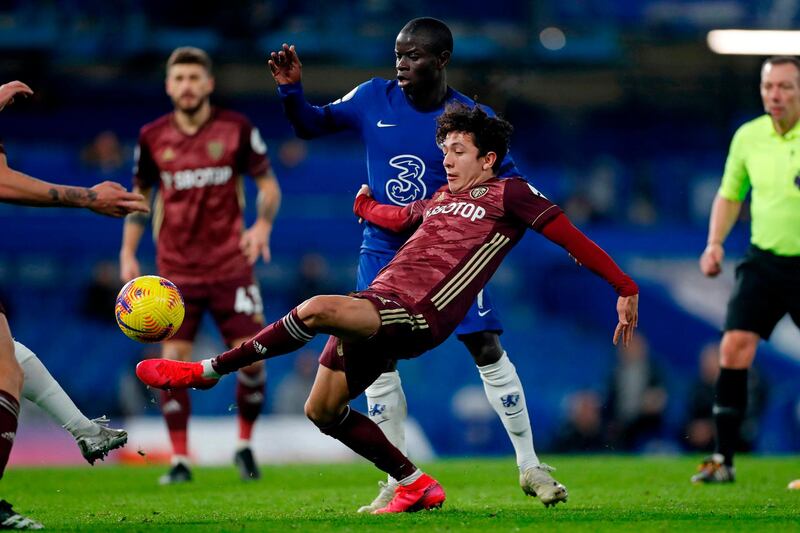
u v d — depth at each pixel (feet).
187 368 61.62
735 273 94.94
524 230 67.26
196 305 107.45
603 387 213.87
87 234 226.58
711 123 289.74
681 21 269.03
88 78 269.85
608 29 263.29
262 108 277.44
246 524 60.64
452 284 63.72
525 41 257.55
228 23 251.60
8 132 271.90
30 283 243.60
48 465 138.72
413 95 75.25
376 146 76.02
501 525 59.62
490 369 74.23
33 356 63.77
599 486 91.97
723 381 93.81
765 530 58.49
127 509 74.74
